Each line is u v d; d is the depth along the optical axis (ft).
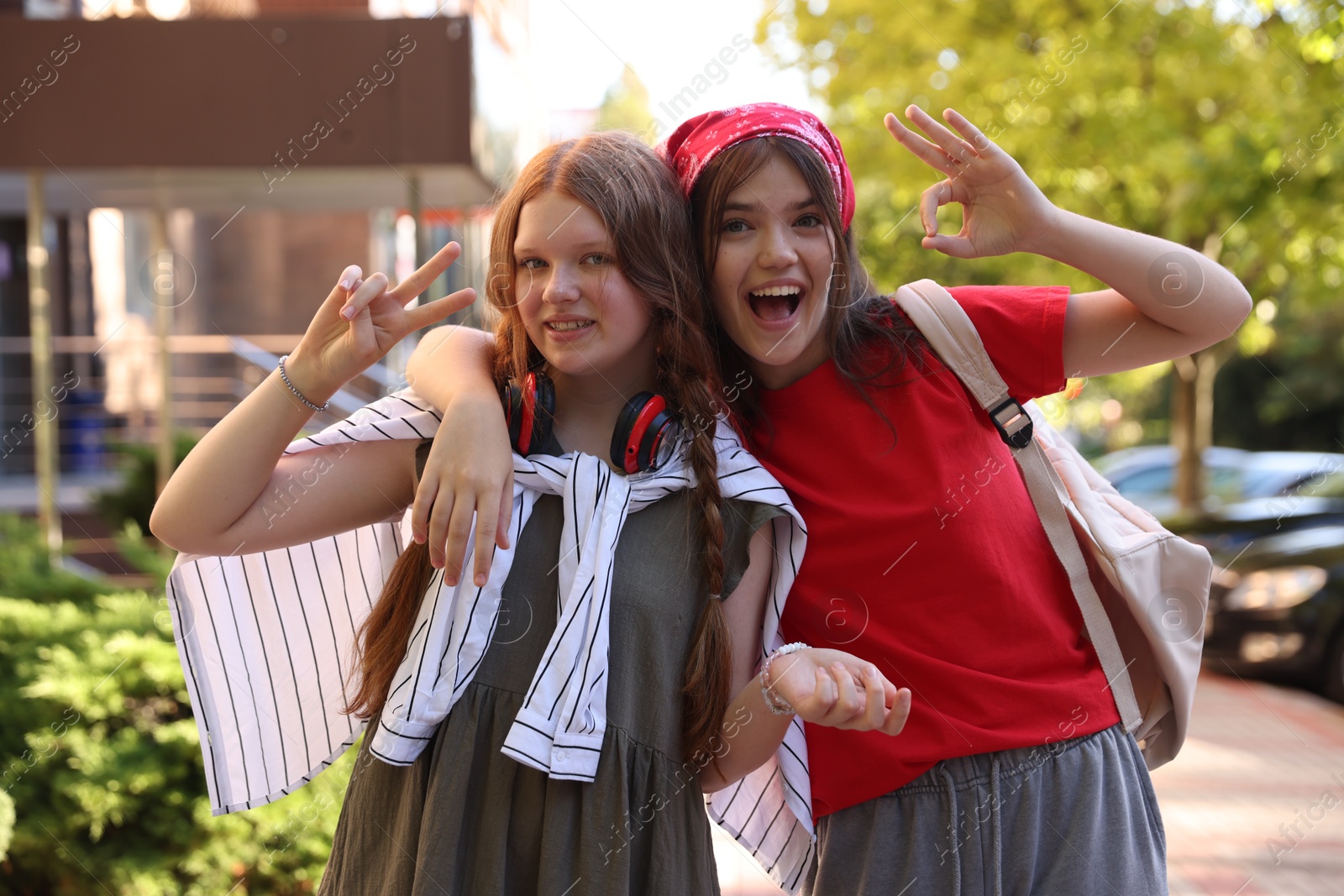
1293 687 19.75
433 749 4.81
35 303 20.02
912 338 5.63
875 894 5.20
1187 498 29.68
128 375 29.99
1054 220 5.26
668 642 4.91
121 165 16.42
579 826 4.68
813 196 5.14
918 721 5.24
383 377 24.25
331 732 5.88
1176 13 23.49
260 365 28.73
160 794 9.77
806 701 4.62
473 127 16.02
